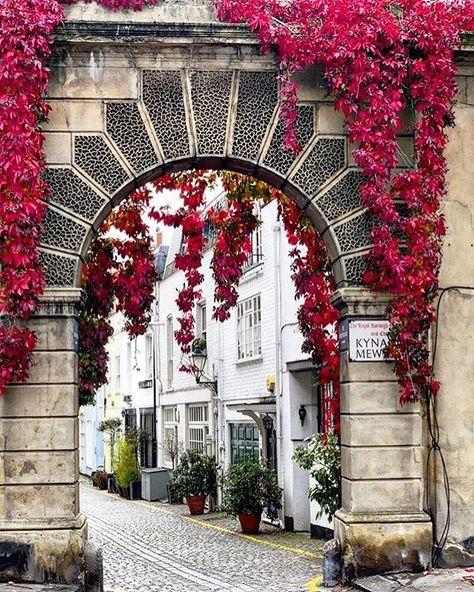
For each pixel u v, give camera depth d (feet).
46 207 40.83
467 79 43.93
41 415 39.96
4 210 38.60
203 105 42.32
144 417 121.08
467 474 42.45
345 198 42.70
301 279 49.19
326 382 47.75
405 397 41.39
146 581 49.62
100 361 47.88
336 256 42.78
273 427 75.51
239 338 83.20
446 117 42.29
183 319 52.26
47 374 40.11
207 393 92.94
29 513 39.60
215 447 89.30
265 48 41.78
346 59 41.14
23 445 39.86
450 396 42.68
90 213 41.42
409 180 41.42
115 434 129.08
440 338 42.83
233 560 57.36
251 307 80.07
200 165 43.52
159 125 42.06
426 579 39.68
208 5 42.47
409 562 41.11
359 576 40.88
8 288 38.63
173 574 52.16
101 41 41.19
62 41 41.01
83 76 41.75
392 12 42.68
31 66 39.65
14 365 39.06
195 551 62.03
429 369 41.91
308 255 49.03
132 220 49.34
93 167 41.57
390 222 41.39
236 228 50.78
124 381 132.77
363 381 41.91
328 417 56.03
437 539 41.98
